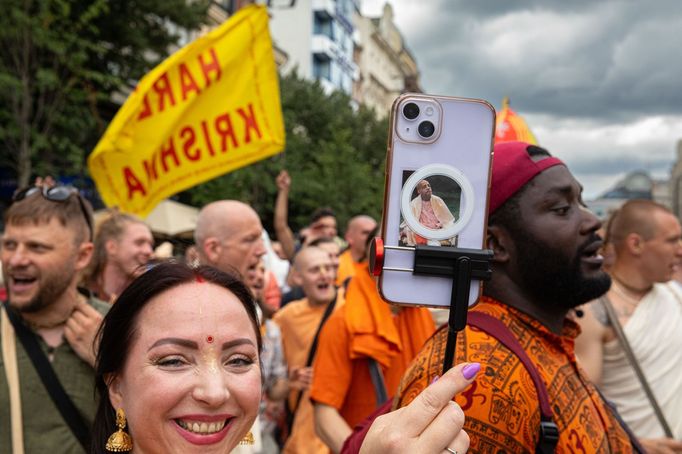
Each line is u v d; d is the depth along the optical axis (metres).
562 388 1.58
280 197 7.02
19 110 11.57
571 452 1.51
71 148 11.59
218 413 1.29
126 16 13.33
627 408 3.00
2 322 2.35
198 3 15.05
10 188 13.38
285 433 4.23
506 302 1.68
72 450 2.26
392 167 1.22
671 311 3.08
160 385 1.28
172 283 1.36
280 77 27.31
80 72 11.02
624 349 3.00
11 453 2.22
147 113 4.36
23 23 9.98
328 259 4.37
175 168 4.43
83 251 2.46
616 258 3.22
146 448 1.30
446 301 1.20
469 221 1.22
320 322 4.22
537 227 1.64
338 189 23.66
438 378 1.15
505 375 1.48
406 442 1.05
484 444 1.43
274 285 4.71
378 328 3.02
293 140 22.59
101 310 2.60
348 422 3.10
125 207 4.32
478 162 1.23
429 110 1.23
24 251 2.32
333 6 49.09
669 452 2.67
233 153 4.54
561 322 1.76
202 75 4.46
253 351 1.36
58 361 2.33
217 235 3.31
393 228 1.21
